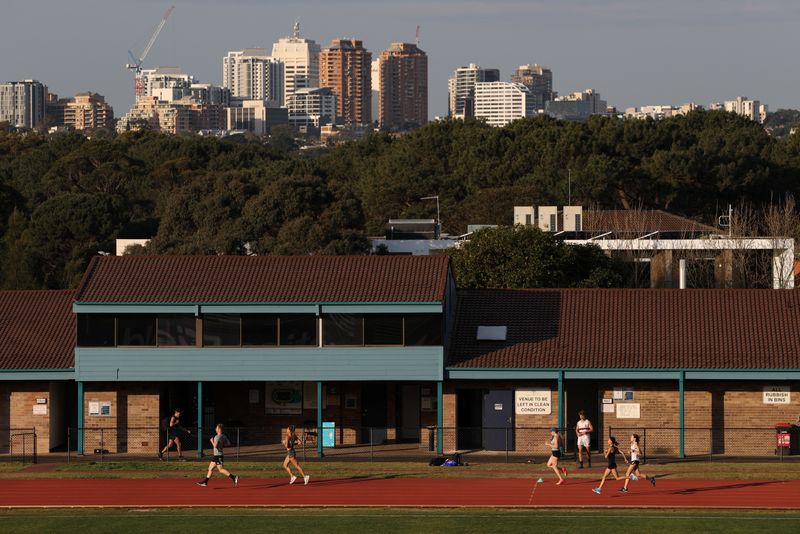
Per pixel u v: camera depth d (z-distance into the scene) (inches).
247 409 3646.7
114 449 3469.5
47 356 3489.2
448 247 6441.9
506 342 3511.3
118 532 2490.2
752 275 6171.3
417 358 3393.2
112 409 3481.8
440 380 3393.2
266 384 3641.7
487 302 3703.3
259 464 3280.0
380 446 3580.2
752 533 2417.6
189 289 3452.3
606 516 2600.9
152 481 3070.9
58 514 2684.5
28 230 7864.2
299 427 3636.8
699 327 3521.2
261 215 7445.9
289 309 3393.2
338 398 3631.9
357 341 3412.9
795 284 6023.6
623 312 3604.8
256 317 3425.2
